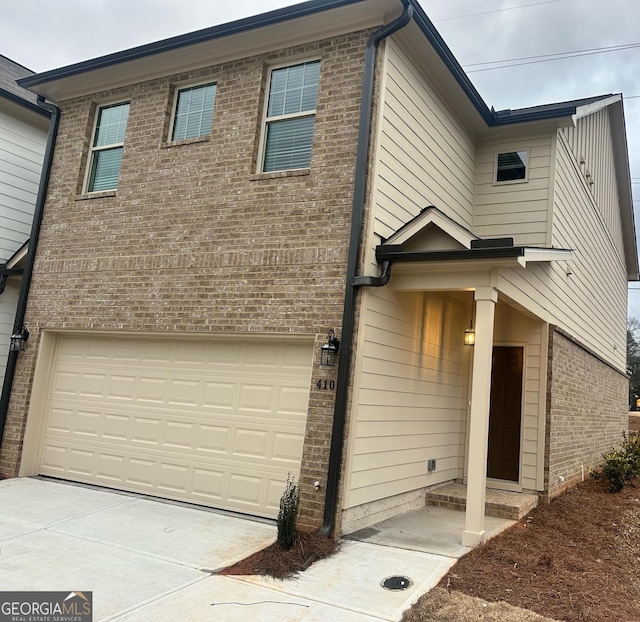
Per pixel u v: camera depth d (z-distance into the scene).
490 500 7.87
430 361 8.26
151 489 7.50
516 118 9.35
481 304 6.28
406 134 7.36
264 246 7.06
